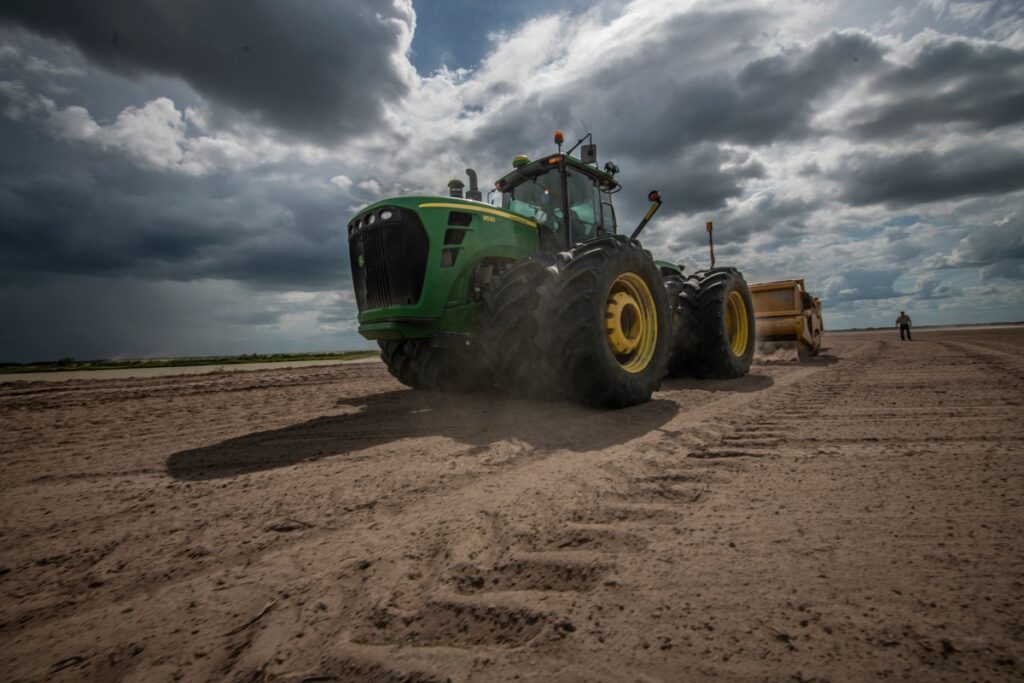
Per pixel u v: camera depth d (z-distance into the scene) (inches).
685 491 64.5
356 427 127.6
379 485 73.8
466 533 53.6
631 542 49.3
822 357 356.8
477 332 163.0
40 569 51.5
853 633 32.3
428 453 93.4
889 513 53.1
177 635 38.3
